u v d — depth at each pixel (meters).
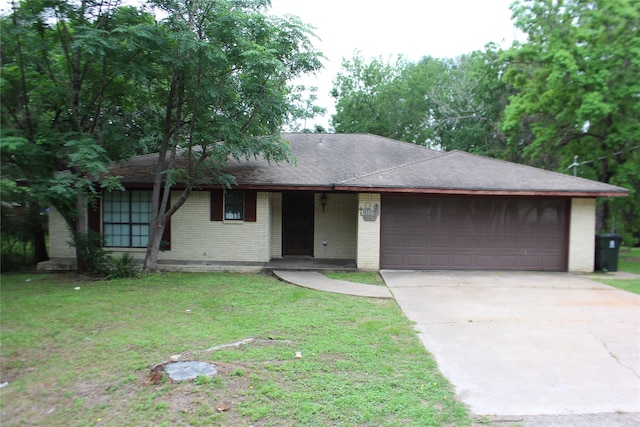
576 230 11.97
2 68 9.08
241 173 12.94
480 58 26.45
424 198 12.21
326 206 13.92
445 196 12.22
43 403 4.06
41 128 9.90
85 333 6.13
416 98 31.80
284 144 11.25
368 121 31.80
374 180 11.70
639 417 3.91
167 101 11.29
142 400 4.08
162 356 5.24
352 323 6.88
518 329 6.63
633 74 14.91
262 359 5.17
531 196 12.05
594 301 8.48
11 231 12.23
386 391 4.36
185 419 3.74
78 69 10.20
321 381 4.57
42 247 13.20
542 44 16.59
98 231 12.81
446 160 13.55
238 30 9.52
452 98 32.25
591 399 4.26
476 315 7.42
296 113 12.38
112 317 6.98
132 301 8.12
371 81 33.56
